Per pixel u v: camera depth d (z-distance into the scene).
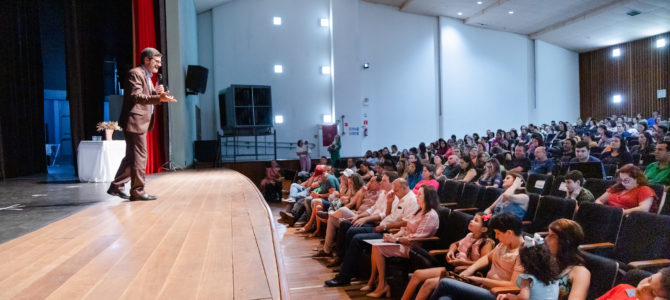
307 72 12.49
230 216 2.59
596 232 2.76
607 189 3.47
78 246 1.85
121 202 3.29
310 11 12.56
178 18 8.24
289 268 4.57
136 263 1.58
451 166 6.25
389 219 4.14
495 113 14.91
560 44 15.95
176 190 4.17
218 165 10.25
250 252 1.73
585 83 16.73
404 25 13.71
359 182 5.49
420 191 3.59
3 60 6.69
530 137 10.44
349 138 12.56
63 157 12.39
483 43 14.77
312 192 6.91
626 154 5.25
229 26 11.91
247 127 10.24
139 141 3.26
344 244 4.54
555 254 2.12
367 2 13.27
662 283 1.51
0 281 1.38
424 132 13.89
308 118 12.46
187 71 8.95
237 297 1.22
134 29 6.98
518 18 13.79
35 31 7.79
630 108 15.30
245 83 11.95
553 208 3.27
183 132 8.36
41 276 1.43
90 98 7.69
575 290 2.01
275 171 10.18
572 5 12.59
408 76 13.72
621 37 14.84
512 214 2.46
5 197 3.78
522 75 15.44
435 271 2.95
